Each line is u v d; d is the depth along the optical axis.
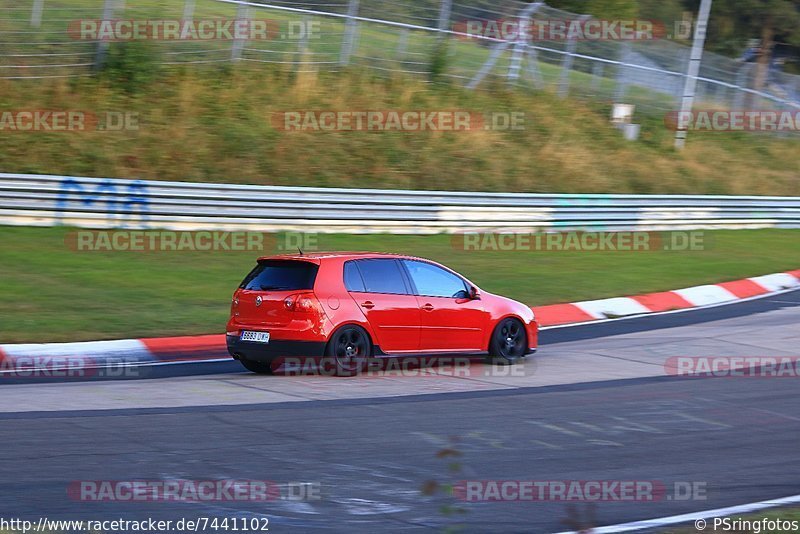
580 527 14.23
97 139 57.47
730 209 66.69
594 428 22.41
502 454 19.84
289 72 71.31
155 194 49.56
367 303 28.84
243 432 20.97
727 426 22.97
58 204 48.28
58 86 61.91
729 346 35.38
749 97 95.50
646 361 32.22
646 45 90.19
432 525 15.12
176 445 19.66
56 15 69.56
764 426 23.06
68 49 65.62
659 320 41.94
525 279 47.81
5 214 47.59
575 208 59.88
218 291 41.97
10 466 17.67
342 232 53.91
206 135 60.94
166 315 37.25
